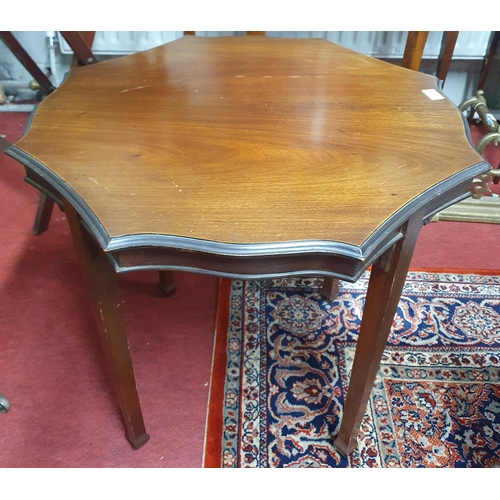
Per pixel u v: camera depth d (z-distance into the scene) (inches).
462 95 96.3
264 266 26.3
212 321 56.4
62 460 42.9
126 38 85.0
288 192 28.9
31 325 55.7
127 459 43.1
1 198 76.5
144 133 35.7
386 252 29.6
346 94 41.9
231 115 38.4
